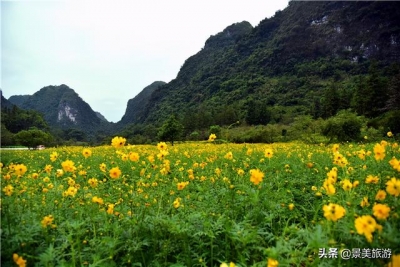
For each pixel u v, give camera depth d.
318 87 102.00
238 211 4.00
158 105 157.62
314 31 142.50
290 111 76.88
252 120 69.62
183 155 10.59
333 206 2.44
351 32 132.88
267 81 120.44
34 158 12.59
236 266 2.74
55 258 2.85
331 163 7.38
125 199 4.39
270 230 3.80
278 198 4.33
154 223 3.35
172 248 3.26
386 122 23.91
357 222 2.25
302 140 26.12
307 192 5.30
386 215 2.36
